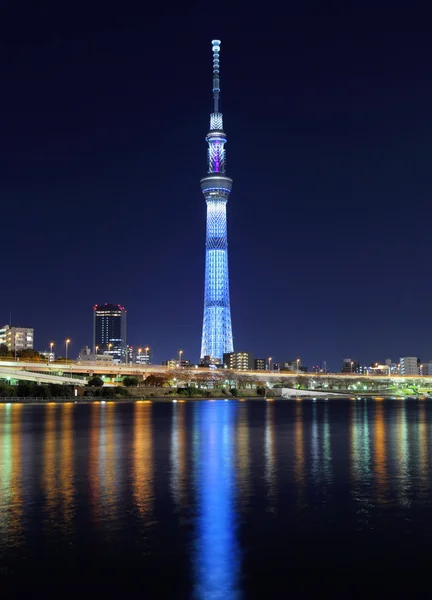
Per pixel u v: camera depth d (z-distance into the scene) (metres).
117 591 30.62
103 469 65.69
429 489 54.16
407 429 125.62
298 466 68.50
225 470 65.25
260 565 34.12
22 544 37.44
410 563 34.41
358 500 49.62
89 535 39.25
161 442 96.12
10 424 136.50
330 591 30.70
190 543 37.75
